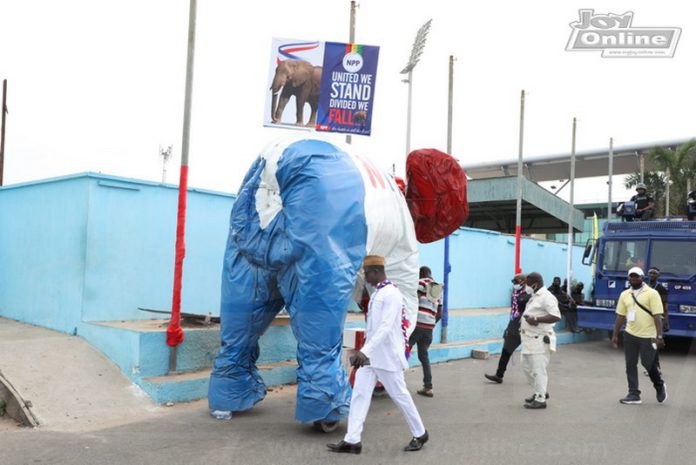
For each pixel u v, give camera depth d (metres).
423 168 8.03
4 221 9.65
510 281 16.98
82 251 7.99
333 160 6.12
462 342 12.18
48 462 4.86
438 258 14.37
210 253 9.32
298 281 5.82
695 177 26.05
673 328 12.80
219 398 6.31
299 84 8.04
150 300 8.59
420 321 8.07
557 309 7.42
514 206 21.75
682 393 8.52
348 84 8.16
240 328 6.32
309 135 6.42
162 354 7.18
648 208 14.84
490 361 11.31
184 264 8.99
